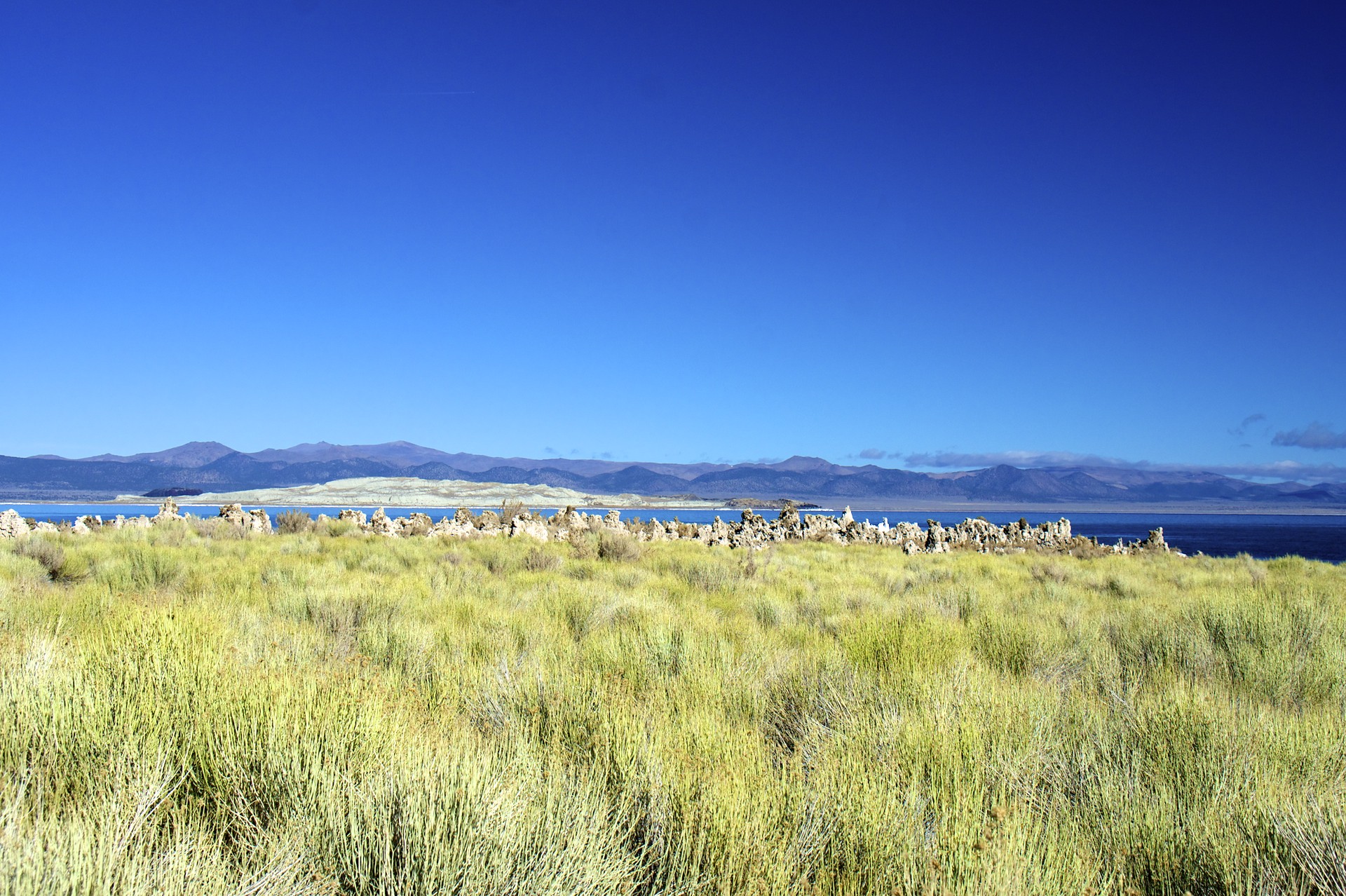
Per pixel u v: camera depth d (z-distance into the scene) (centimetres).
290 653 650
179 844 290
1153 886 360
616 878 325
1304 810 387
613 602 1106
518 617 971
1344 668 738
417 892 300
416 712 489
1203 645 811
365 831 329
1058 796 421
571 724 503
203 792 375
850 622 928
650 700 532
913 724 495
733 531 3422
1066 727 532
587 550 2250
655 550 2414
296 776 364
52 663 481
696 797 382
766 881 320
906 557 2659
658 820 373
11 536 2280
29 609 856
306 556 1977
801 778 414
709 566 1723
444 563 1788
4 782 340
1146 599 1506
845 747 470
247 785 370
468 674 633
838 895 327
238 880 295
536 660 647
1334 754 491
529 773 386
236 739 396
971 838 343
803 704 605
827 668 665
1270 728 520
